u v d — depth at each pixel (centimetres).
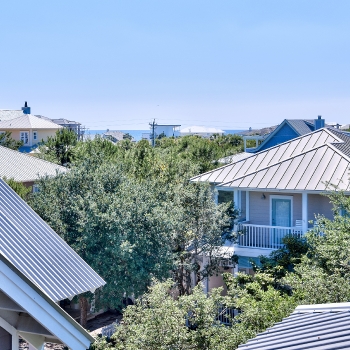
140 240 2598
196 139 8144
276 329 1016
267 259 2695
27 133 8381
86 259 2558
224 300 1847
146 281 2592
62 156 6094
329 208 2948
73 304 3438
